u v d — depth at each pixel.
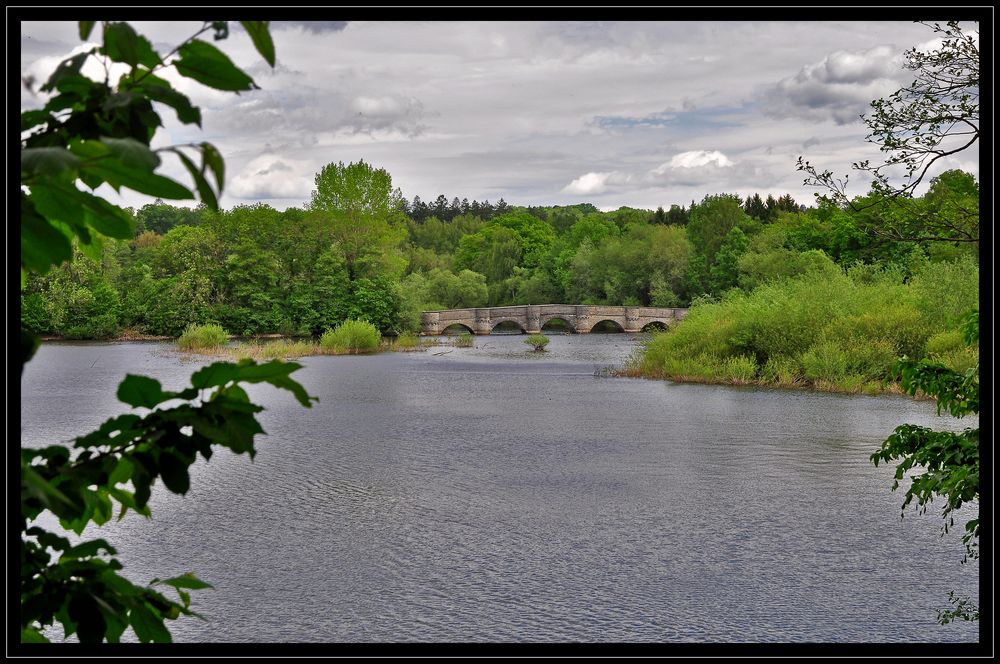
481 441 22.80
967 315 5.63
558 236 129.62
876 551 13.23
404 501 16.53
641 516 15.41
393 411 28.39
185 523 14.94
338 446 22.22
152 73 1.65
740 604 11.18
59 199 1.59
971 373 5.48
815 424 24.20
